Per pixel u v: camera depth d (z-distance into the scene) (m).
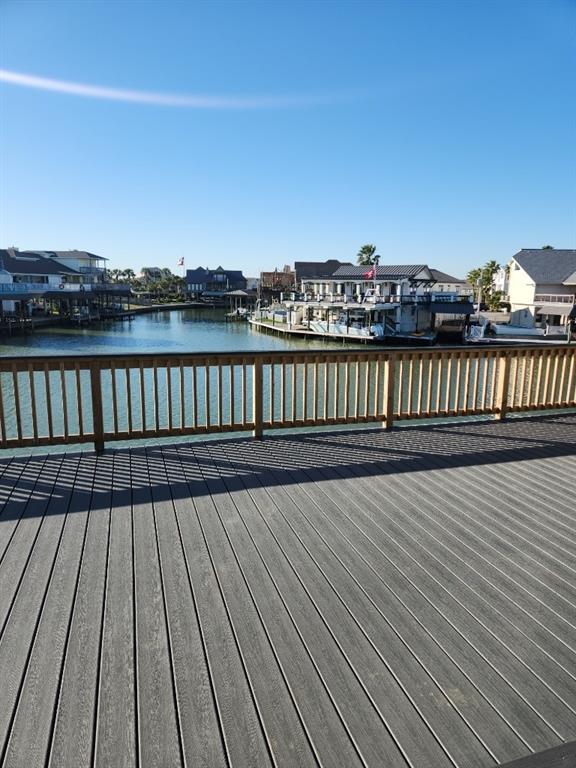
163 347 36.91
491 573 2.72
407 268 51.53
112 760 1.57
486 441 5.29
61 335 44.09
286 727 1.70
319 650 2.09
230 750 1.61
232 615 2.31
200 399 15.70
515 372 6.24
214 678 1.92
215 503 3.62
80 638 2.14
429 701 1.82
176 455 4.68
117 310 66.88
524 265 45.12
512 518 3.44
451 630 2.23
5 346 35.84
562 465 4.58
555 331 39.00
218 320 64.12
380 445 5.09
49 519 3.31
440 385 5.95
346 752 1.60
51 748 1.61
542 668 2.00
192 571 2.69
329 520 3.36
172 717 1.74
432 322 41.41
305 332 43.75
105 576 2.63
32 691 1.84
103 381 18.78
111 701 1.80
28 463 4.40
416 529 3.25
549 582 2.64
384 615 2.33
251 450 4.87
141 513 3.43
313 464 4.50
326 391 5.50
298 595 2.48
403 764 1.56
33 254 70.06
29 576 2.62
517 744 1.64
